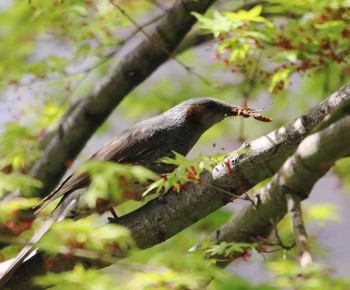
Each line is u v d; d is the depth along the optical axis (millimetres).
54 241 9391
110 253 9570
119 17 13758
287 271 8461
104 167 9805
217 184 10305
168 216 10555
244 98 12891
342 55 11250
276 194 9586
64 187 11516
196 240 13133
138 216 10656
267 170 10109
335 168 14281
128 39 14062
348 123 8719
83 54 13727
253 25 11352
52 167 14750
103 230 9406
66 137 14672
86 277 8766
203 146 16859
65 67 13984
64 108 15453
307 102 16047
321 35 11016
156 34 13844
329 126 8945
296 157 9133
